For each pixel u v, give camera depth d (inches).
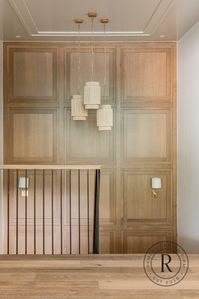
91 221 189.3
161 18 149.6
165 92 189.9
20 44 187.6
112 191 189.8
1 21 154.5
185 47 174.1
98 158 189.8
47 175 187.9
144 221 189.9
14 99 188.5
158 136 189.9
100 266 105.0
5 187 189.0
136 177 189.6
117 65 189.2
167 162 189.8
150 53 189.5
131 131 189.8
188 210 170.4
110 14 146.3
